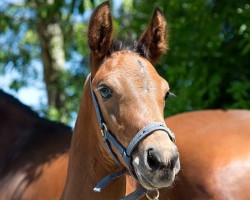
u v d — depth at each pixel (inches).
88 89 129.2
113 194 127.9
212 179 146.5
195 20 241.4
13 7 343.0
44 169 173.6
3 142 188.4
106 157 125.6
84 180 130.6
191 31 241.4
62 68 346.9
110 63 122.6
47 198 165.8
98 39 126.3
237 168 145.8
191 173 150.7
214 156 149.3
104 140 121.7
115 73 119.0
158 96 117.0
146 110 114.1
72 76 358.3
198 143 154.3
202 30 235.8
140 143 111.7
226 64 233.5
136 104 115.0
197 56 235.8
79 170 131.6
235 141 151.3
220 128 157.8
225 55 233.6
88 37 127.3
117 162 122.1
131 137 114.1
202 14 236.7
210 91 221.1
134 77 117.8
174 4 244.4
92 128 127.7
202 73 230.5
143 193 123.6
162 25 132.0
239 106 213.2
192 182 149.8
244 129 155.6
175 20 251.3
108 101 118.8
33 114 193.6
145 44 131.3
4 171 182.7
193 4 237.8
